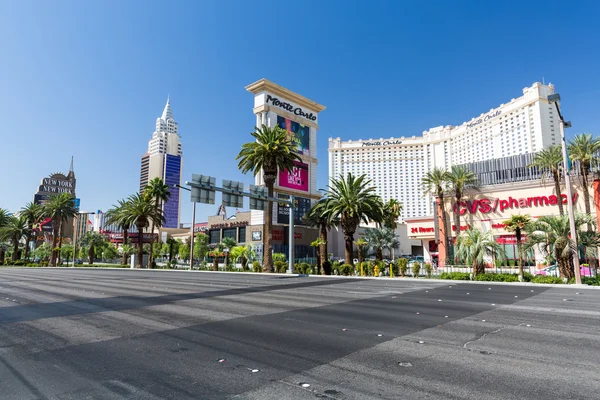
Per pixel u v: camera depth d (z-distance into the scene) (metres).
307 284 22.00
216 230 77.56
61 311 11.18
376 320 9.53
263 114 67.56
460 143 130.62
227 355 6.28
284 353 6.40
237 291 17.41
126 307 11.97
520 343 7.07
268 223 39.25
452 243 44.19
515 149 111.94
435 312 10.87
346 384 4.86
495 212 41.00
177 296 15.18
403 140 141.25
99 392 4.64
